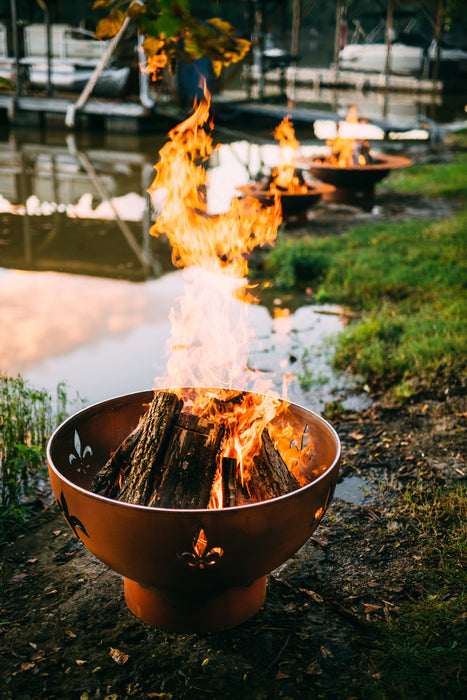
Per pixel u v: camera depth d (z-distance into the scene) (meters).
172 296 8.02
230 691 2.81
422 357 5.92
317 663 2.93
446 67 33.28
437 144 18.94
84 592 3.38
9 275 8.73
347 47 34.56
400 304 7.48
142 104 19.25
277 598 3.34
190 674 2.89
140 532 2.55
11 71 22.00
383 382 5.71
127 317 7.38
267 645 3.04
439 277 8.04
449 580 3.40
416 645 3.00
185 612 3.02
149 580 2.78
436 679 2.80
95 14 34.28
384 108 24.48
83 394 5.54
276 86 31.78
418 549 3.68
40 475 4.39
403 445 4.73
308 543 3.74
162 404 3.01
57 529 3.87
